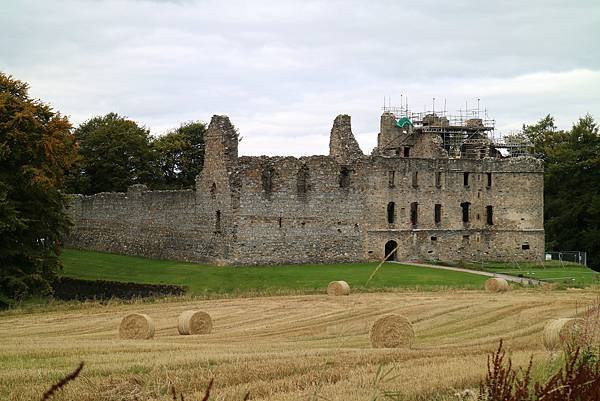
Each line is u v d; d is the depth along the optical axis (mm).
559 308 46781
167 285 64188
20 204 60281
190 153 129250
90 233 96000
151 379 22984
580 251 103875
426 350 30859
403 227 83375
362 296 56812
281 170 77250
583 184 106188
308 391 21156
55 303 55688
